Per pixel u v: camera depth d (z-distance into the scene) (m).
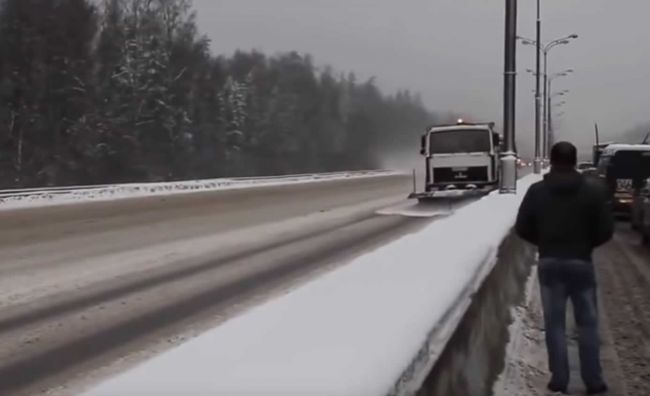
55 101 61.16
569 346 8.29
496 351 7.52
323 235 19.39
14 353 7.85
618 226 23.88
